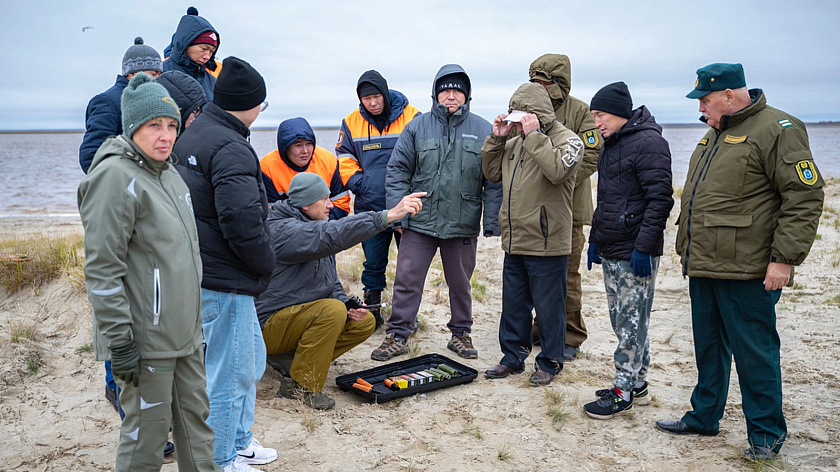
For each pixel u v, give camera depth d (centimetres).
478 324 620
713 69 334
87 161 396
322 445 365
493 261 832
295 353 423
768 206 325
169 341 252
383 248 580
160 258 248
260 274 315
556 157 411
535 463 345
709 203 340
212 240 303
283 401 424
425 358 497
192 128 308
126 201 237
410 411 414
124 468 254
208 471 279
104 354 247
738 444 364
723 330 361
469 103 508
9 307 583
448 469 338
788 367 477
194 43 466
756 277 329
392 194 505
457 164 496
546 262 446
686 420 379
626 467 339
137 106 242
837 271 747
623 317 399
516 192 445
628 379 400
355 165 572
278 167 502
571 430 386
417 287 519
